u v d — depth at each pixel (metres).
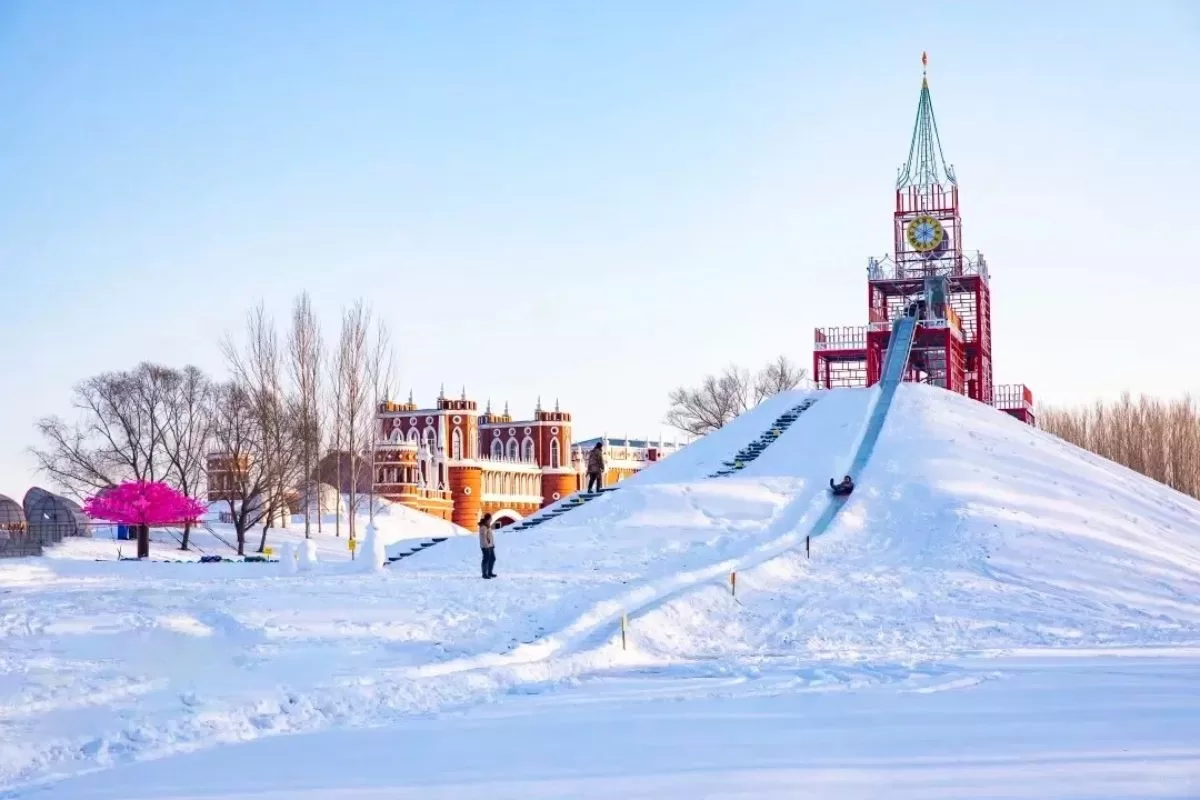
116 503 57.38
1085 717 14.54
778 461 53.88
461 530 99.38
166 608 27.80
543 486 149.38
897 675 19.53
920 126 76.56
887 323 72.00
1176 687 17.34
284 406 78.06
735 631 26.95
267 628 24.25
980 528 39.28
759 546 39.06
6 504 60.03
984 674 19.33
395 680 18.02
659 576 33.28
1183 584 34.06
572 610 26.89
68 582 36.78
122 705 16.17
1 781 12.06
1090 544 38.09
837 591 31.77
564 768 12.16
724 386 105.88
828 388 72.06
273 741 14.08
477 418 142.88
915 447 52.28
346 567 41.00
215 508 86.31
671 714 15.70
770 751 12.81
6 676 18.52
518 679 19.19
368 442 82.75
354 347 81.38
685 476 54.47
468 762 12.59
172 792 11.42
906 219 75.31
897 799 10.33
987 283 76.88
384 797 11.02
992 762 11.83
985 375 75.94
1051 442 58.53
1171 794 10.21
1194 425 104.06
